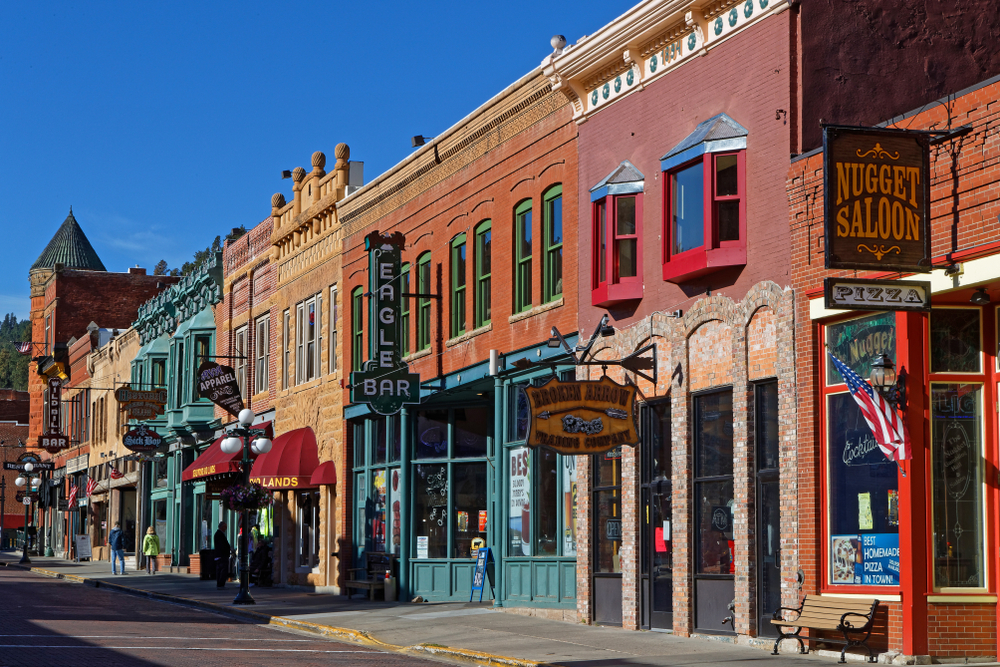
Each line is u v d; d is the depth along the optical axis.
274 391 39.97
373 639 21.59
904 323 15.69
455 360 28.22
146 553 48.97
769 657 16.66
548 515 25.06
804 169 17.38
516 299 25.81
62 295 78.50
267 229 41.00
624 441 19.97
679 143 19.95
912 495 15.46
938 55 18.70
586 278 22.98
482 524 29.17
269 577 38.47
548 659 17.23
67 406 74.94
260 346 41.97
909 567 15.42
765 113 18.39
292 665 16.78
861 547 16.42
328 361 35.38
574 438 19.73
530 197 25.28
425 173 29.92
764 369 18.23
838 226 14.85
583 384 19.91
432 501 30.14
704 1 19.59
